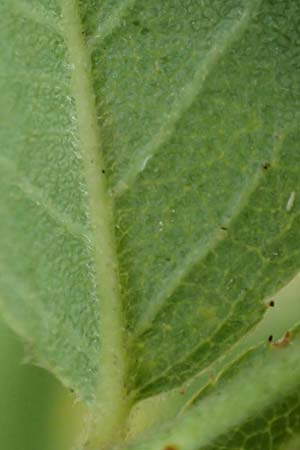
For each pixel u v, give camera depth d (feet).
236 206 0.37
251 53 0.36
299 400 0.36
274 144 0.36
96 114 0.37
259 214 0.37
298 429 0.35
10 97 0.37
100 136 0.37
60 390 0.47
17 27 0.37
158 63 0.37
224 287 0.37
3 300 0.37
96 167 0.37
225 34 0.37
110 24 0.37
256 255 0.37
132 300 0.37
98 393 0.37
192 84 0.37
